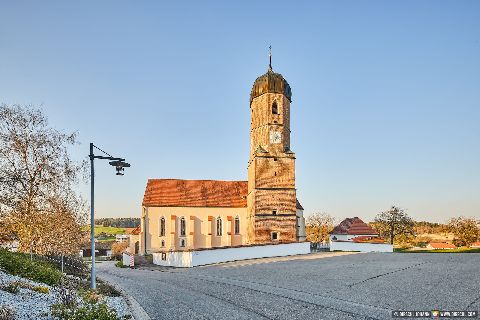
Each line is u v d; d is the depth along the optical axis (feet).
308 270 98.12
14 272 66.08
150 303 57.21
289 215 184.96
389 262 110.52
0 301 43.01
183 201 217.77
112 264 208.85
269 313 49.88
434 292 62.13
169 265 158.61
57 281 67.36
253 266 117.80
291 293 64.64
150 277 102.83
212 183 231.09
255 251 152.05
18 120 128.47
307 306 53.83
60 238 128.06
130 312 50.57
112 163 71.72
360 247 173.27
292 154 187.62
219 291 68.80
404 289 65.46
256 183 184.03
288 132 192.13
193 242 213.05
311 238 316.60
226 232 216.54
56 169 131.64
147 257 196.34
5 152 125.08
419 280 74.69
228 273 101.35
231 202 222.28
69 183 135.03
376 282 73.77
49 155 131.13
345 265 106.52
